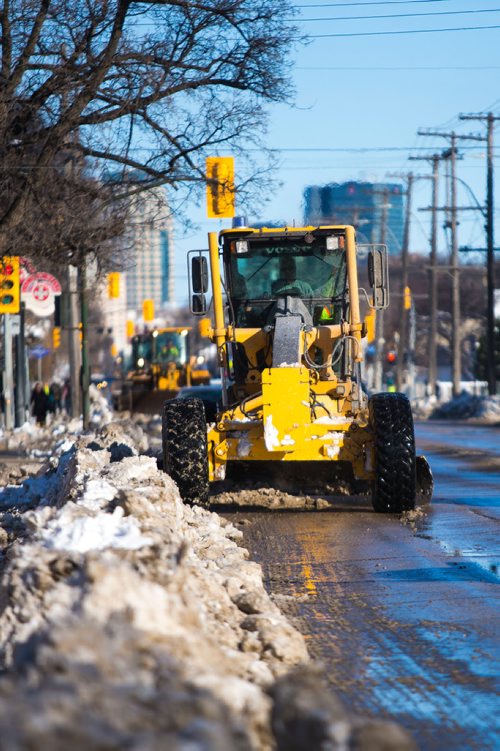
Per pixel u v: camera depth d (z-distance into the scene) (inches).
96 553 624.7
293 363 1589.6
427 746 590.6
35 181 2576.3
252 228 1775.3
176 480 1561.3
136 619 543.2
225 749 353.7
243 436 1590.8
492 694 688.4
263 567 1171.3
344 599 993.5
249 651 725.3
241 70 2640.3
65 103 2576.3
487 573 1123.3
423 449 3472.0
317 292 1781.5
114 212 2755.9
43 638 458.9
